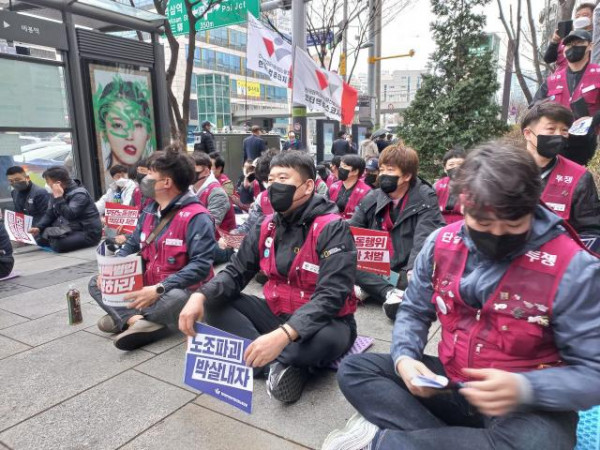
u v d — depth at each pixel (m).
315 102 8.84
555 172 2.84
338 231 2.36
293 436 2.11
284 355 2.27
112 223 5.30
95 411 2.33
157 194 3.09
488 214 1.30
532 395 1.28
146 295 2.78
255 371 2.61
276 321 2.64
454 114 10.39
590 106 4.00
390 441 1.51
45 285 4.52
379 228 3.84
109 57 7.75
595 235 2.76
